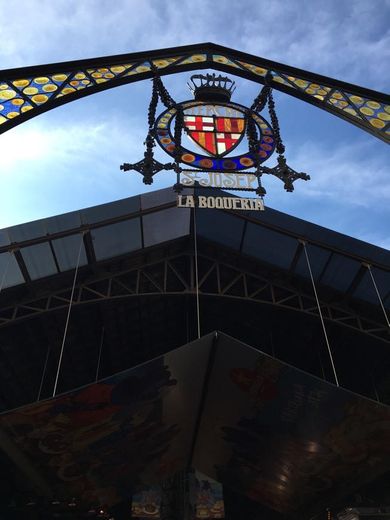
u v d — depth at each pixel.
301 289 20.80
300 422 13.14
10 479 22.44
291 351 24.28
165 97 9.06
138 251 19.70
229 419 14.80
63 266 18.59
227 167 8.23
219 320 24.08
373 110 9.14
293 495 18.69
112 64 9.04
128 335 23.56
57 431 11.98
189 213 20.59
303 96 9.49
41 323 20.27
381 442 12.77
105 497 18.62
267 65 9.96
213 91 9.66
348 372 23.94
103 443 13.77
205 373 12.97
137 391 11.85
